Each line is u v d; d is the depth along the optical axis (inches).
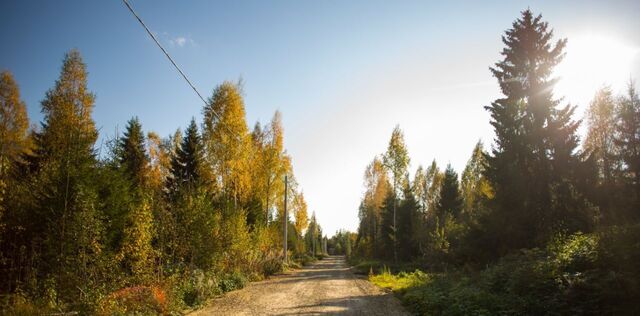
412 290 633.0
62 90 871.7
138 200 652.1
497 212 872.3
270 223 1696.6
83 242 422.3
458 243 1021.2
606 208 779.4
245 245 965.2
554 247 543.5
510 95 949.2
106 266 454.0
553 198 828.0
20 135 914.7
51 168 514.3
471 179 1925.4
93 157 579.8
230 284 737.0
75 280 413.7
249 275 951.0
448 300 473.4
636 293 316.5
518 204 852.0
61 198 463.8
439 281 666.2
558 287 387.5
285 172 1450.5
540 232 799.7
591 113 1294.3
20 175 578.9
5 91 908.6
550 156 864.9
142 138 1344.7
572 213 792.9
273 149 1332.4
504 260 655.1
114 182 605.6
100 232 458.9
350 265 1947.6
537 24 953.5
